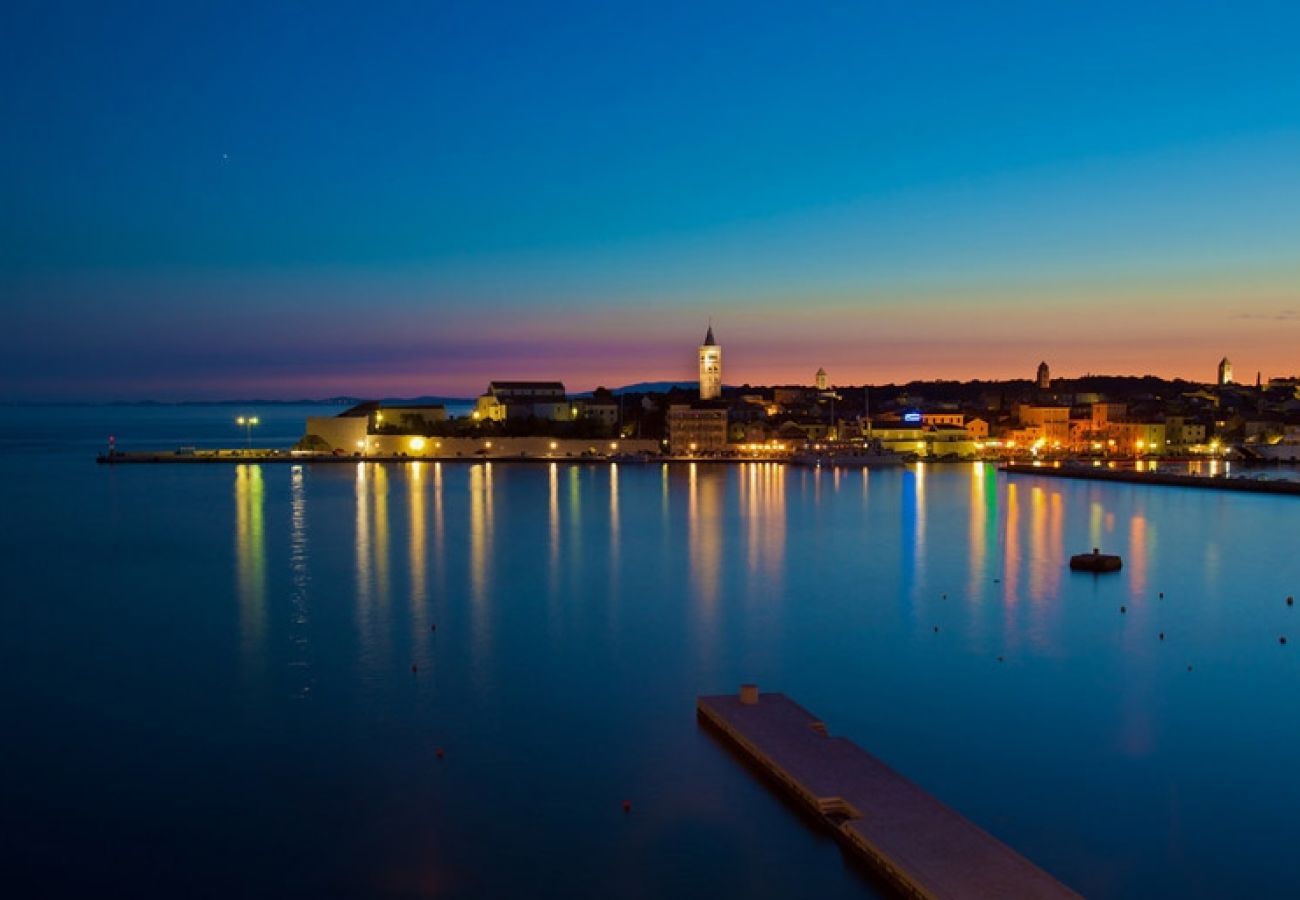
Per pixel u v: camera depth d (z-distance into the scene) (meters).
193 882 46.56
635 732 63.22
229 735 63.16
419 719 65.75
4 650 81.94
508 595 103.19
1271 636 86.62
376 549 133.75
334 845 49.69
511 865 47.88
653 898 45.28
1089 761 58.81
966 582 110.81
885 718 65.75
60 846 49.66
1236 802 53.59
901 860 45.19
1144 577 114.06
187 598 101.56
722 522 164.50
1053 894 42.41
